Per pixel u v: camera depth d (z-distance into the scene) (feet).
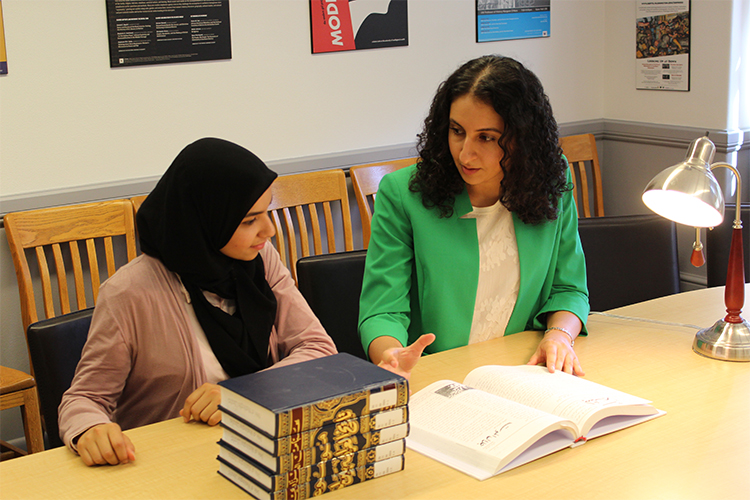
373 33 10.59
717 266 7.07
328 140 10.57
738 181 4.73
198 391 4.12
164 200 4.43
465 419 3.75
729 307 4.87
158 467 3.54
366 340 4.84
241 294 4.71
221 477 3.43
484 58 4.82
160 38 9.04
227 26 9.45
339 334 5.92
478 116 4.61
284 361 4.66
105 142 8.92
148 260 4.54
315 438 3.10
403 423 3.37
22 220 7.78
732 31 10.51
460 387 4.11
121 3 8.72
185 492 3.29
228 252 4.53
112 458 3.57
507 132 4.64
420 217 5.19
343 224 9.97
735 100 10.82
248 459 3.18
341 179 9.87
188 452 3.69
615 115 12.77
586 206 12.28
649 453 3.55
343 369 3.45
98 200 8.86
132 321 4.39
